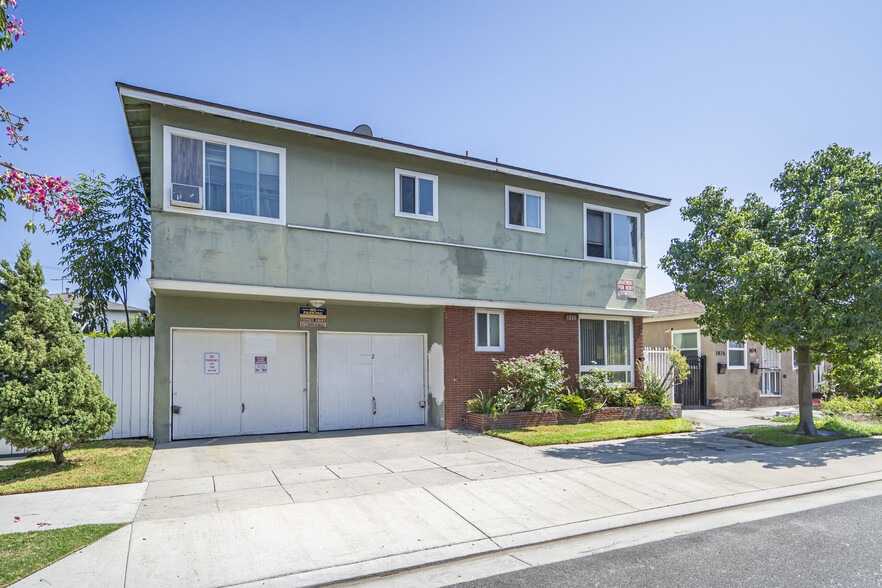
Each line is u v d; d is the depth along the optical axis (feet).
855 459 36.29
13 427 26.32
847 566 18.78
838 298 38.24
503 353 47.37
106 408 29.73
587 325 52.80
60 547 18.71
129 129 37.99
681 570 18.44
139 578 17.01
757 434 42.96
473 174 46.83
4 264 27.91
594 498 26.20
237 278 36.42
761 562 19.13
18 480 26.53
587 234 53.31
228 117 36.04
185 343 38.60
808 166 44.45
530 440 38.29
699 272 44.32
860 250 36.09
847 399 60.70
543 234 50.29
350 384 43.88
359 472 29.48
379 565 18.60
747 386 68.95
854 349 39.37
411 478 28.40
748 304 39.88
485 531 21.83
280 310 41.19
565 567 18.78
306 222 39.14
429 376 46.68
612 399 50.80
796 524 23.53
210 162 36.35
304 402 42.19
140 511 22.59
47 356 27.99
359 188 41.47
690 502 26.25
